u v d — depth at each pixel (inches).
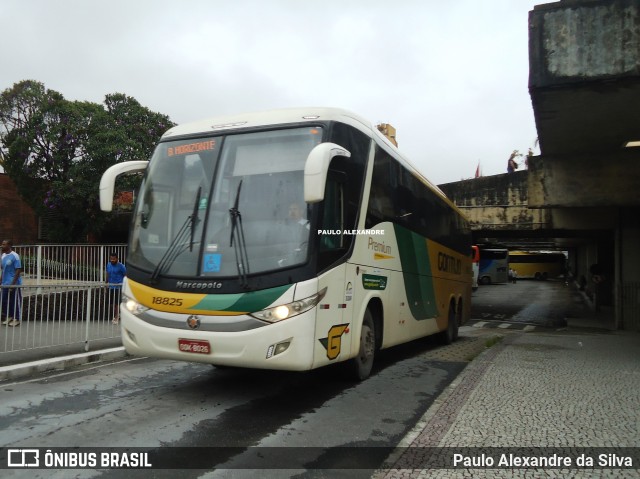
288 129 234.8
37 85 988.6
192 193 233.6
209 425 203.5
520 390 257.0
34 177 885.8
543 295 1558.8
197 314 211.6
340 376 282.0
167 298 218.4
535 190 567.2
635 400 238.4
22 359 310.8
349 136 254.4
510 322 928.9
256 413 221.3
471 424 200.1
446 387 282.5
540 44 332.2
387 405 239.3
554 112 393.4
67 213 877.2
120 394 250.1
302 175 223.6
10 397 241.3
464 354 419.8
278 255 212.7
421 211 396.8
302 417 217.0
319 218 220.4
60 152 869.2
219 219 223.9
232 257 214.7
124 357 351.3
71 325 339.6
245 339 204.5
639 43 310.2
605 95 350.6
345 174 246.2
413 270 367.2
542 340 499.8
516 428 195.2
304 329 207.8
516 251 2578.7
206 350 210.2
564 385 269.4
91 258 561.3
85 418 209.6
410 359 386.3
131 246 240.1
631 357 376.2
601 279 1090.7
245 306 206.7
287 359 204.8
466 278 599.5
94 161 843.4
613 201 541.0
